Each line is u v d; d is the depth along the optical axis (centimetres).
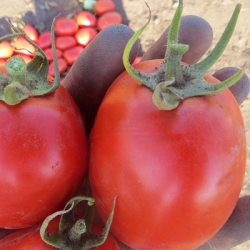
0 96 15
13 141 14
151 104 14
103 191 16
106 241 17
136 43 21
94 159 16
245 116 50
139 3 52
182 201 14
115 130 15
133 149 14
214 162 14
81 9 51
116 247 17
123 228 16
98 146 16
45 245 16
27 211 16
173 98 14
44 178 15
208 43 23
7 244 17
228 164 14
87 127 21
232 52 51
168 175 14
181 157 14
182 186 14
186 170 14
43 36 47
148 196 14
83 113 22
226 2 52
